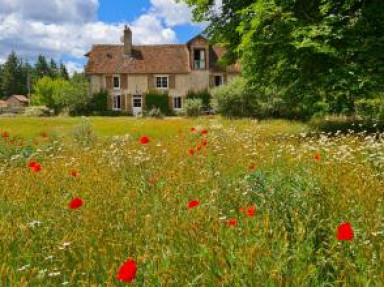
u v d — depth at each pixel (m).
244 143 11.38
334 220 4.20
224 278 3.02
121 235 4.28
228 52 21.83
